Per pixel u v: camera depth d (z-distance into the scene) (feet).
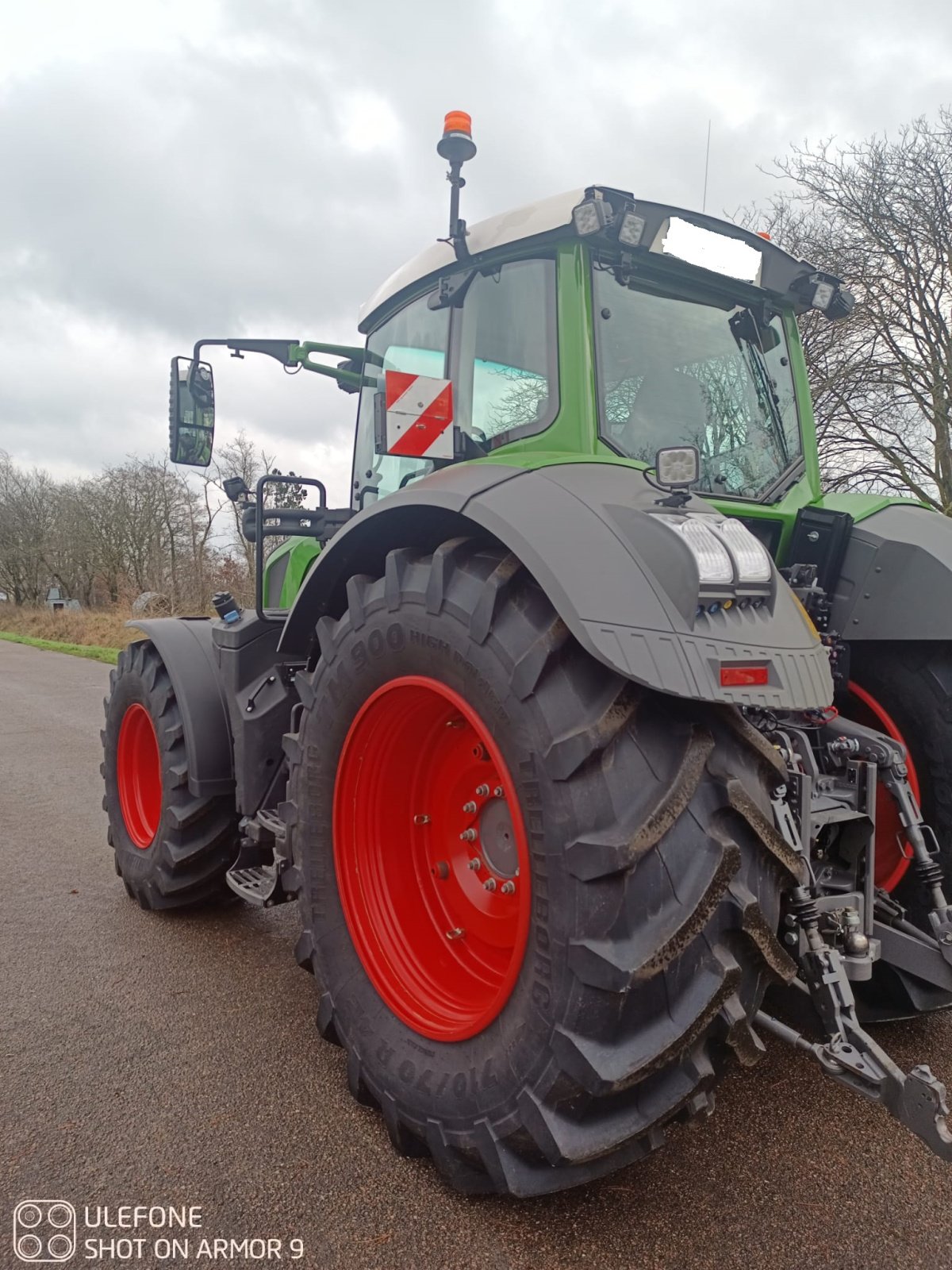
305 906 8.03
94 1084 7.93
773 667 5.71
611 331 7.98
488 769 7.29
